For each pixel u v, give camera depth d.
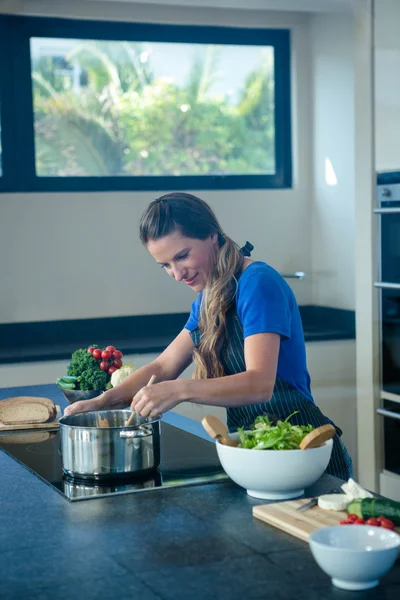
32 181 4.09
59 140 4.15
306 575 1.12
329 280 4.41
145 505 1.45
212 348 1.91
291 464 1.41
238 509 1.40
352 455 4.08
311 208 4.55
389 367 3.79
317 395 4.09
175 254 1.88
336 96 4.29
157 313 4.31
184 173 4.40
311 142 4.53
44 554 1.22
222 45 4.43
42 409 2.22
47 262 4.09
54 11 4.02
